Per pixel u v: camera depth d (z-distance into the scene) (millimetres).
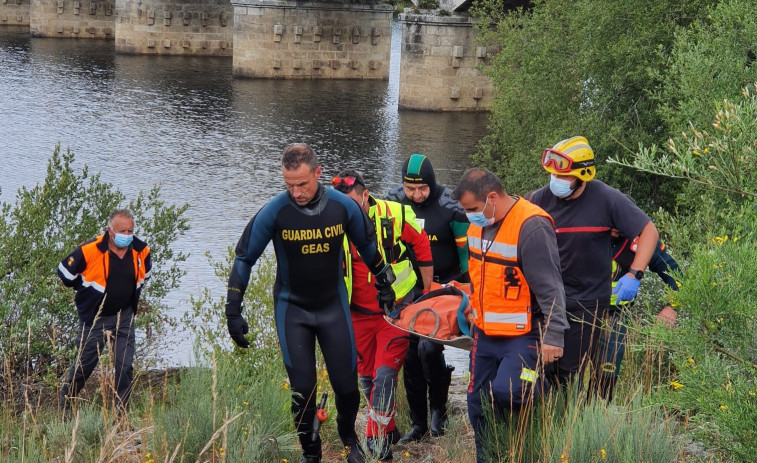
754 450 3717
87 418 5355
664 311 5168
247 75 55094
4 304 8289
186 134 35500
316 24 56188
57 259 8938
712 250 4234
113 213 6523
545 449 4273
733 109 4434
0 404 6152
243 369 7070
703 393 3869
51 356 8195
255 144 34125
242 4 54438
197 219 22531
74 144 32500
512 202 4469
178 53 65062
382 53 58438
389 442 5328
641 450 4137
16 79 48000
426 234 5496
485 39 24578
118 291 6551
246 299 8008
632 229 4973
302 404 4875
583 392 4699
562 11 22047
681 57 9484
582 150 4922
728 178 4398
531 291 4457
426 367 5418
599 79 20328
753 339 4008
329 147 34312
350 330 4953
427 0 45781
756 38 9000
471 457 5082
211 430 4801
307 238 4758
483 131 39812
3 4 78625
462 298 5043
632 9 19938
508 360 4492
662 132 19891
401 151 34062
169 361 9078
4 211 9219
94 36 73062
